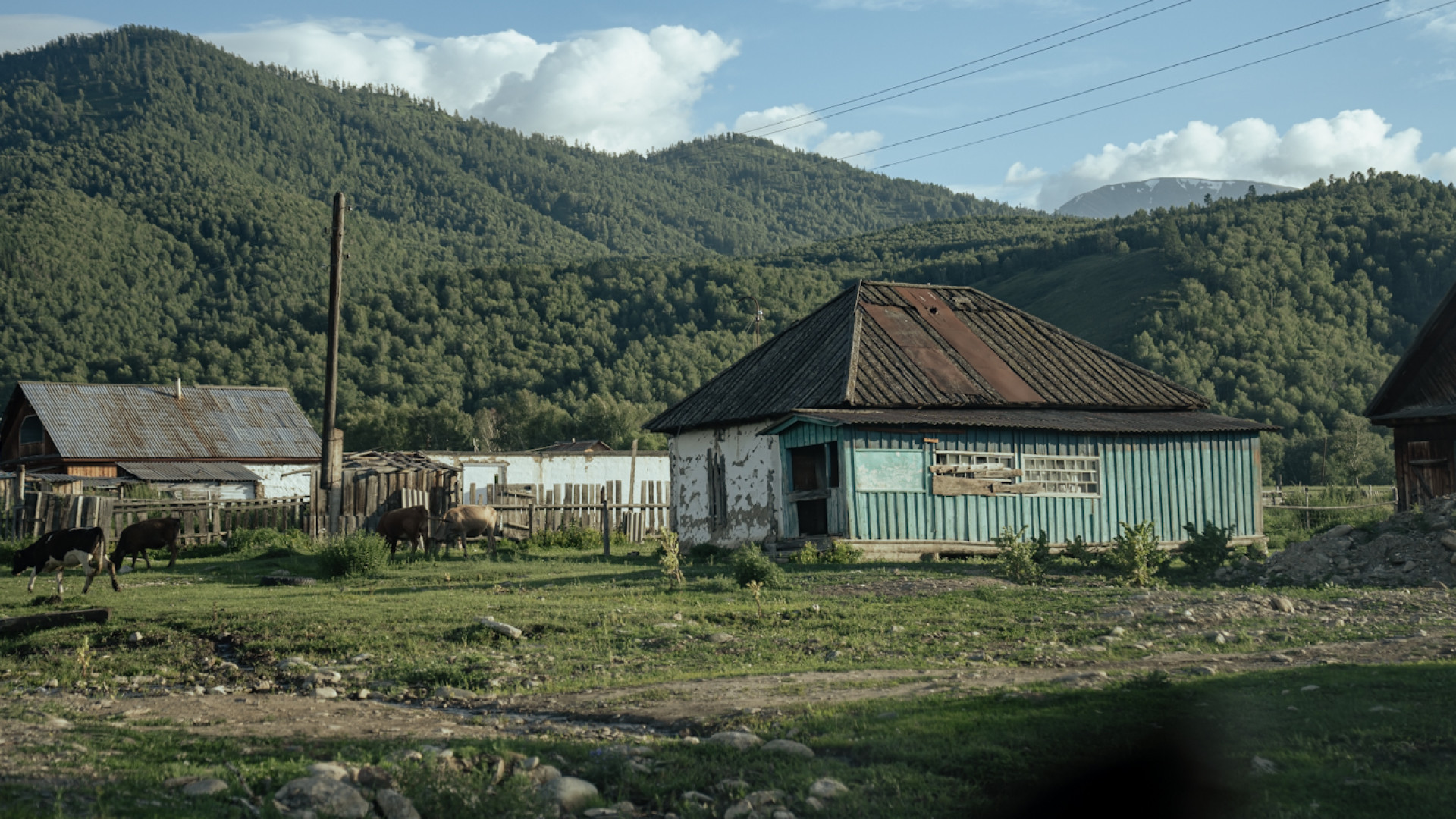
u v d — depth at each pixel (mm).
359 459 40844
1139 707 7480
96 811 5148
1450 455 25000
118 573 22891
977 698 8078
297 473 46438
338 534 29797
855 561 22188
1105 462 26172
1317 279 165000
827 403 24656
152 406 49250
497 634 12531
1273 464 93000
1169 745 6441
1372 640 11492
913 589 16188
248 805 5520
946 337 28828
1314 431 120312
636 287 187375
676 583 17641
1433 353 25641
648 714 8531
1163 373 141000
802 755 6750
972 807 5555
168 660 11953
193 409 49906
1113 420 26859
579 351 167750
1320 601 14500
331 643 12352
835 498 23578
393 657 11641
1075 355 30188
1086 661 10680
